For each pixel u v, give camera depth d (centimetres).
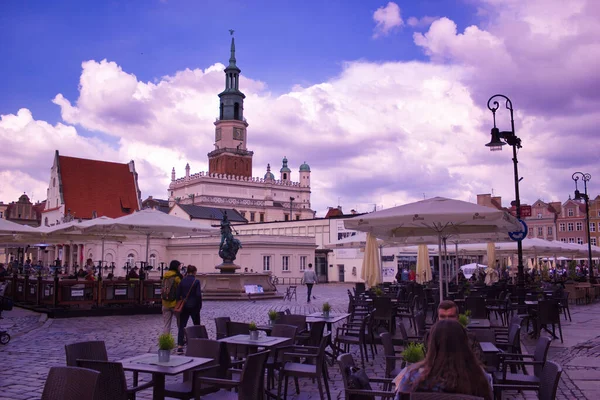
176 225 2434
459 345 441
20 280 2600
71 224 2580
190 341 809
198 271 6488
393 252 3906
